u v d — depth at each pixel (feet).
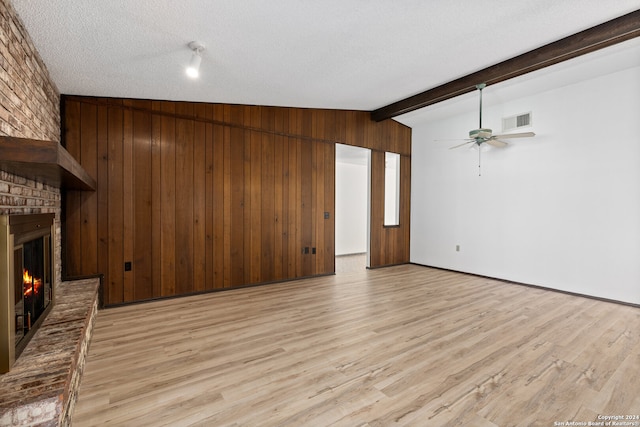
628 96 12.76
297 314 11.38
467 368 7.63
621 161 12.96
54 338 6.39
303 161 16.84
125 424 5.65
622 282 12.91
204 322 10.56
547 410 6.07
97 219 11.78
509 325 10.40
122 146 12.19
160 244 12.97
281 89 13.10
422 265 21.24
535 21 8.81
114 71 9.93
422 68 11.66
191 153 13.60
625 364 7.83
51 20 7.07
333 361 7.96
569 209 14.43
